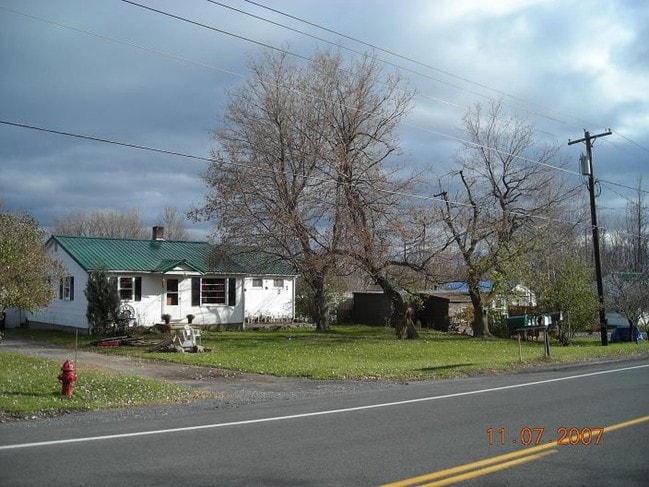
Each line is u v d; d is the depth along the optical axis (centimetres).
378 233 2823
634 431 912
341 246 2777
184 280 3306
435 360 2186
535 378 1661
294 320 3853
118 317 2886
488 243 3170
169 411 1110
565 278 3122
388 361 2150
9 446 805
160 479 656
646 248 4931
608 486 647
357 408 1142
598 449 803
